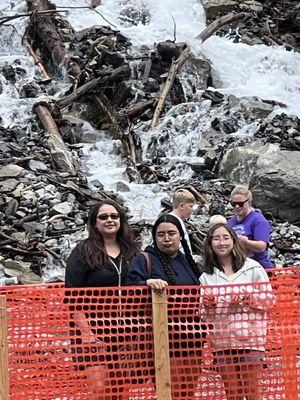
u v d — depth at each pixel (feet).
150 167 53.57
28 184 46.78
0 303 20.17
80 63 66.18
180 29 77.25
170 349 20.97
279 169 48.91
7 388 19.99
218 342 21.18
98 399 20.58
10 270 38.86
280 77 73.20
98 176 52.49
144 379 20.80
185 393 20.94
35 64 67.46
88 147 56.65
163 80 64.85
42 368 20.53
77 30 74.95
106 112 59.88
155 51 66.23
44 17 70.44
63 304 20.85
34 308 20.76
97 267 21.65
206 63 68.85
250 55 74.95
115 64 63.62
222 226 22.49
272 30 81.46
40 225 42.91
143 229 43.37
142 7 79.66
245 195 27.86
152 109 61.52
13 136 54.29
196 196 48.75
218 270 22.35
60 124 58.18
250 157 51.93
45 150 52.75
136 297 21.01
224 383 21.06
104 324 20.86
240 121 59.36
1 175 47.29
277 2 84.74
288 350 21.40
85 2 79.51
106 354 20.71
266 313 21.48
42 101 58.13
